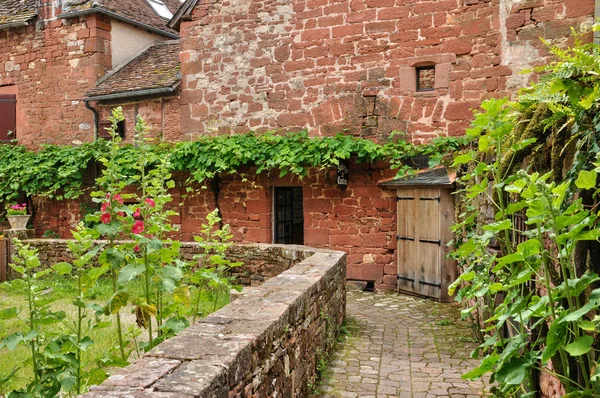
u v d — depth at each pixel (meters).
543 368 2.32
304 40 9.70
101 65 12.46
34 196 12.80
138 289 7.52
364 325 6.55
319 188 9.63
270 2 9.98
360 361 5.09
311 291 4.41
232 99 10.36
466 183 6.95
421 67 8.92
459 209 7.44
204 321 3.12
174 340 2.70
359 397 4.18
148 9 14.52
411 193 8.59
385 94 9.06
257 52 10.11
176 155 10.46
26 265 3.51
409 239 8.64
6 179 12.80
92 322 6.32
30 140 13.10
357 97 9.27
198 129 10.67
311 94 9.65
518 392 3.04
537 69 3.01
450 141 8.42
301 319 4.00
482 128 3.06
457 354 5.30
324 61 9.53
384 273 9.15
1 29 13.27
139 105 11.43
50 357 3.23
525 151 3.36
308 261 5.95
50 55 12.84
